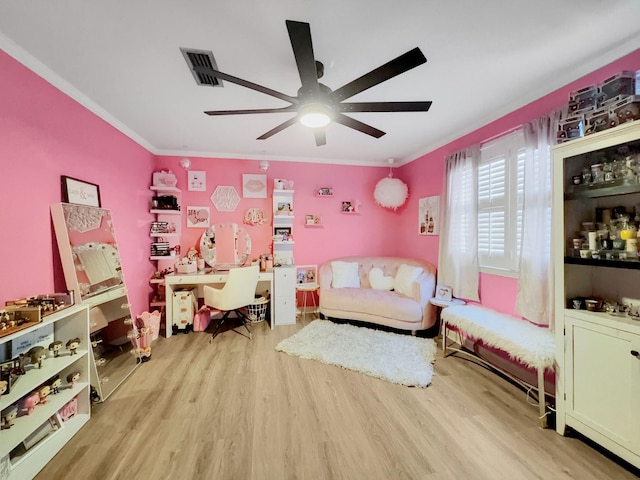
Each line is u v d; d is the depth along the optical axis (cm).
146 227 359
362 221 470
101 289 238
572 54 185
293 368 265
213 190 414
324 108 178
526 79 215
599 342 158
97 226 247
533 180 232
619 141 148
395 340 326
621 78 154
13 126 175
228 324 394
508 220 266
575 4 144
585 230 180
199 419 193
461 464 156
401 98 243
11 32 162
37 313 159
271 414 198
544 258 225
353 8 145
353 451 165
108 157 276
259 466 154
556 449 167
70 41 170
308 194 448
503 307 272
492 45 175
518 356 197
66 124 219
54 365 177
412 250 432
